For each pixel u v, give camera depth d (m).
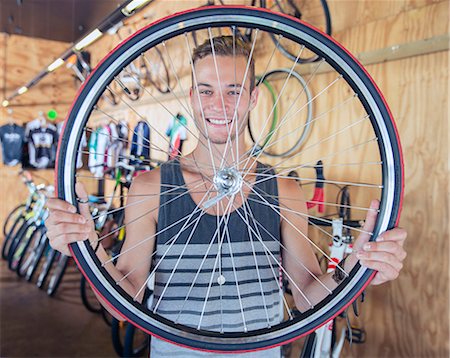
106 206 3.66
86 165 5.05
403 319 2.39
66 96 7.39
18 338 3.47
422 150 2.30
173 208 1.27
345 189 2.45
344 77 1.15
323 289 1.25
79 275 5.34
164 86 4.55
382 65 2.52
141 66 4.61
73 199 1.07
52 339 3.47
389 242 1.07
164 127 4.52
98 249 1.15
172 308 1.25
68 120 1.07
